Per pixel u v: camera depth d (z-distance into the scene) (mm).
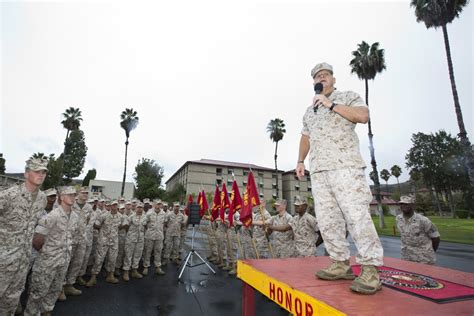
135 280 6781
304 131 2389
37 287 3816
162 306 4945
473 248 14188
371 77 24094
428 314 1132
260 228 7355
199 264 8789
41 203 3498
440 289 1548
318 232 4973
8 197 3023
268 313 4738
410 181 54750
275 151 39594
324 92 2137
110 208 6961
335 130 1904
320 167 1912
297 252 5270
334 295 1416
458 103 17078
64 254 4133
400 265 2342
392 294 1442
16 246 3090
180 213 10422
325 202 1926
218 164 50125
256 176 52781
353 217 1657
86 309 4676
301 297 1475
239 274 2490
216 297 5512
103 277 7043
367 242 1568
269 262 2424
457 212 42656
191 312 4680
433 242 4395
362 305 1246
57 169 31656
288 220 5703
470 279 1797
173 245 9359
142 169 40625
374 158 25000
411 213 4543
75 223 4484
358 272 2016
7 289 3047
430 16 17859
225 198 8062
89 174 40656
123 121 33562
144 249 7656
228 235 8016
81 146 41406
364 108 1796
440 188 46469
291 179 54875
